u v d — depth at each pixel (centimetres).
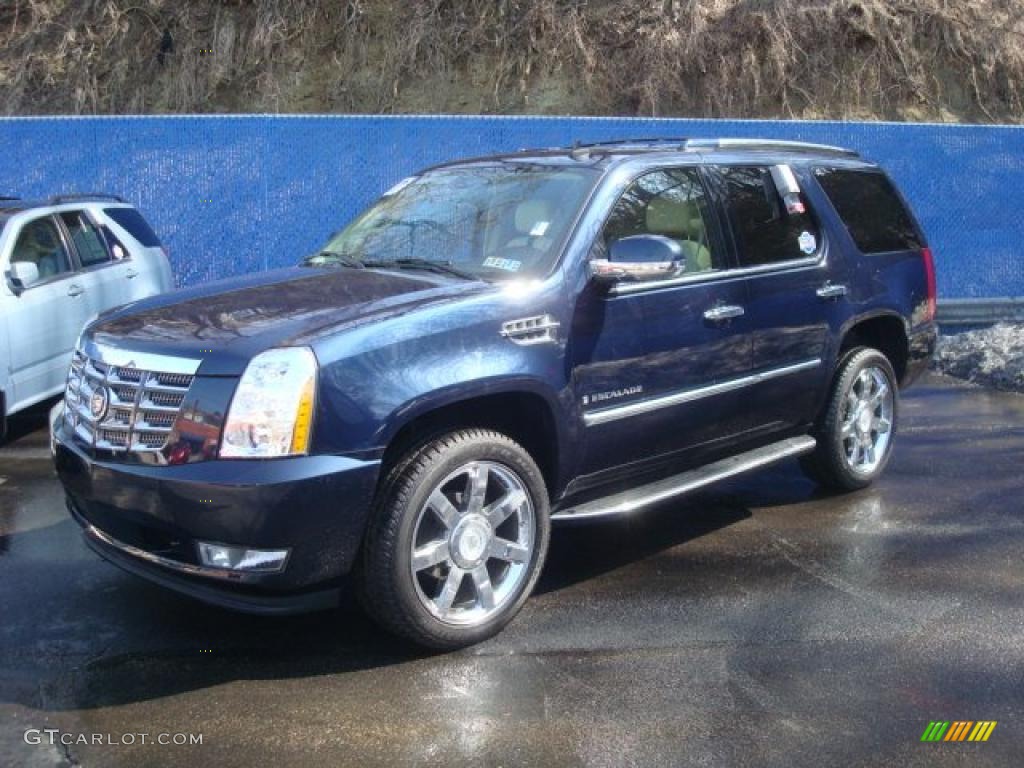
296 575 374
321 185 1080
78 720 354
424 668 397
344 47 1348
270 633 427
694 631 433
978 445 746
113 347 409
